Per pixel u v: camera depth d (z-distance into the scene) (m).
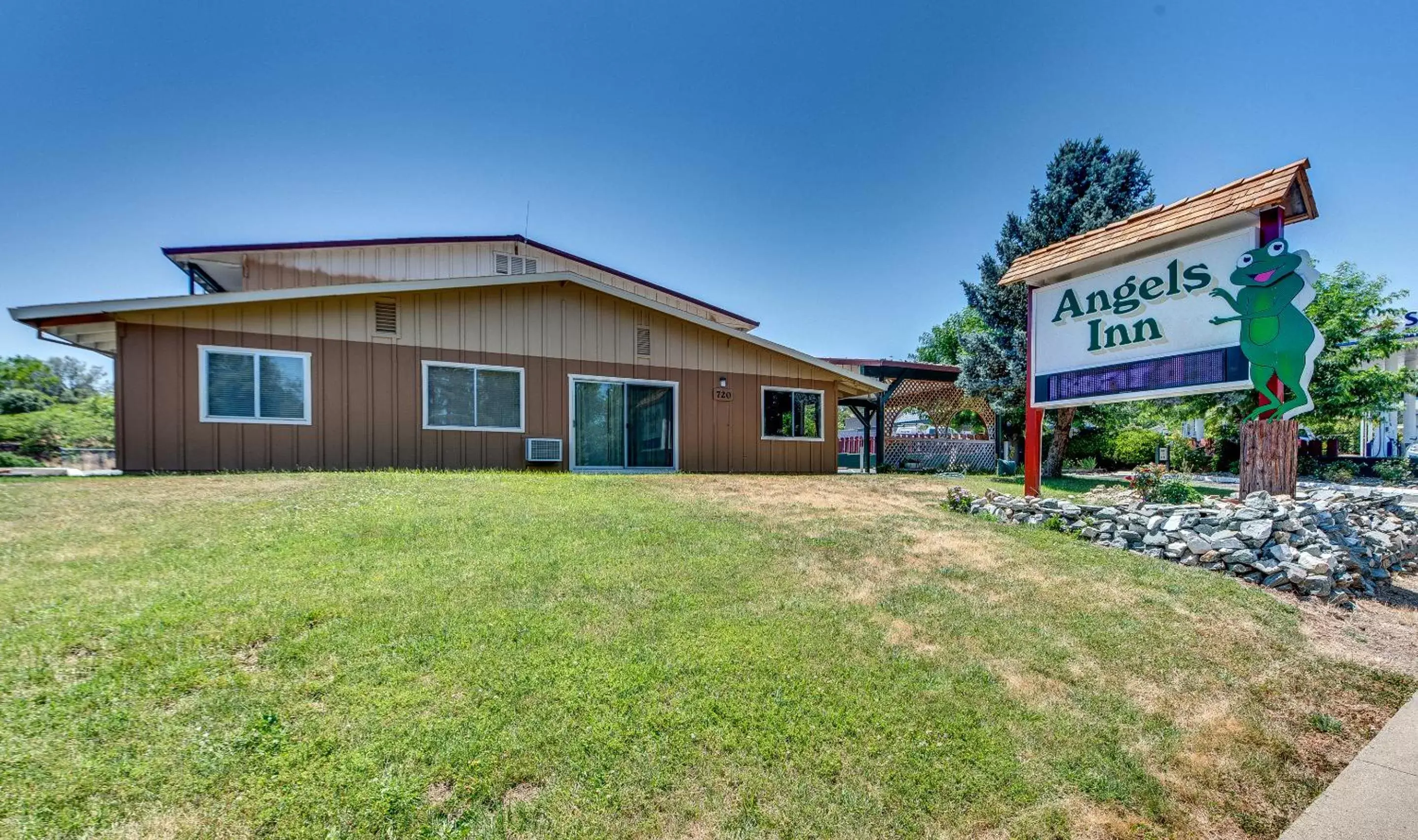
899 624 3.72
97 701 2.39
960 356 18.02
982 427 32.38
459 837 1.87
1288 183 5.66
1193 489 6.79
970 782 2.31
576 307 11.21
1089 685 3.12
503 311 10.55
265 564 4.08
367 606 3.46
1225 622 3.99
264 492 6.39
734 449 12.79
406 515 5.60
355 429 9.34
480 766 2.18
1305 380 5.68
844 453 26.23
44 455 16.52
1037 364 8.14
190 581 3.69
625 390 11.66
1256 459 5.98
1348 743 2.78
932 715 2.74
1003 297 16.98
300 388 9.02
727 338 12.78
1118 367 7.16
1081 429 19.06
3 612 3.12
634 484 8.42
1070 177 17.03
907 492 9.20
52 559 4.00
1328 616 4.28
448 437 10.02
